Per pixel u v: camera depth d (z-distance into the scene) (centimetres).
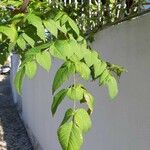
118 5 338
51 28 185
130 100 308
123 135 326
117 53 334
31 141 927
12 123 1164
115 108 341
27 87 991
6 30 189
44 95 702
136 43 296
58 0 366
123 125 325
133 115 304
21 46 189
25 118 1080
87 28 398
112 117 349
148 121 279
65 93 154
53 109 151
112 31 346
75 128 138
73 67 157
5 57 262
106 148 369
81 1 380
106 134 368
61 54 160
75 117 142
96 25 382
